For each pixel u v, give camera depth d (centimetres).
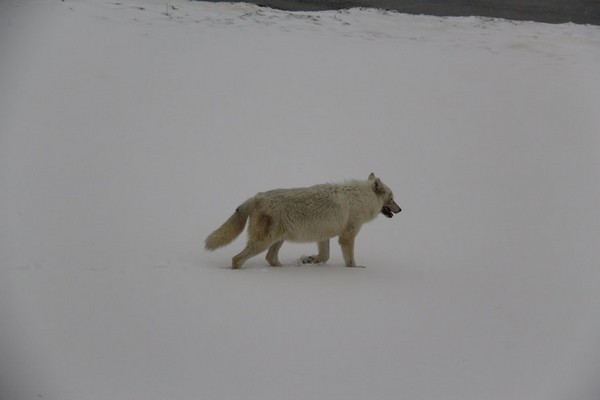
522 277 1523
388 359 1016
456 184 2331
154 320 1101
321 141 2605
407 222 1972
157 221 1808
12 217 1727
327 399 885
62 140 2381
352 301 1257
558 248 1795
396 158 2516
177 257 1516
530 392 938
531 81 3444
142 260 1455
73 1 3841
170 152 2394
